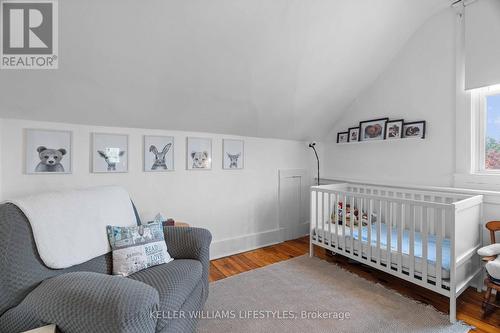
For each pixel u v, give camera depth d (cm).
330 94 287
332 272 236
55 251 119
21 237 111
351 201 234
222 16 172
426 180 252
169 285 127
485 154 220
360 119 312
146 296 96
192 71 201
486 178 210
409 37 260
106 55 168
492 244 188
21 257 109
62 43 153
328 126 342
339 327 159
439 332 153
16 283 106
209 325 162
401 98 270
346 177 332
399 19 233
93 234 140
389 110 281
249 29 187
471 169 222
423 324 161
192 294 142
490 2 200
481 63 205
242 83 228
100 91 188
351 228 231
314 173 364
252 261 267
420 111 255
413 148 262
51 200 130
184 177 258
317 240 267
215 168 278
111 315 87
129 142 227
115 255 144
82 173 206
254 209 310
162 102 216
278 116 285
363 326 160
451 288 165
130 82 190
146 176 237
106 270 143
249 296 195
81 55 162
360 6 204
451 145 233
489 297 169
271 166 323
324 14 198
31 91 170
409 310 176
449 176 235
